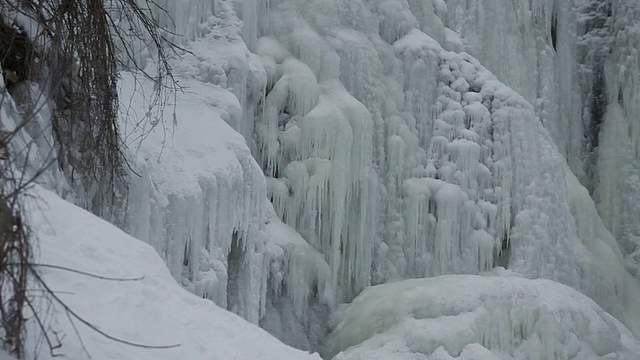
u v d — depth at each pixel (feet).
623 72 61.57
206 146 35.83
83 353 14.12
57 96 24.09
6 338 12.95
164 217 32.60
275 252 41.50
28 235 12.71
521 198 49.26
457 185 48.08
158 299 17.31
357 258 45.11
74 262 16.66
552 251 49.08
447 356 38.04
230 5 43.04
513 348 40.27
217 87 40.06
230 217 35.76
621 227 59.21
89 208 26.71
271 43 45.93
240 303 37.14
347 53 47.47
